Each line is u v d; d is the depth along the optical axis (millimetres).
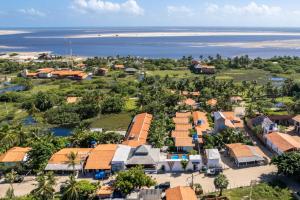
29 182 101562
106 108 174125
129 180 89125
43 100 182250
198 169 106062
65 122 160750
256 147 117875
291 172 93938
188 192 85938
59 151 113812
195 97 193875
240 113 164000
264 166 107500
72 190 85375
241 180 98625
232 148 113812
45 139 120125
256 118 141375
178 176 102688
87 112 168375
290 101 186125
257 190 91875
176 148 120812
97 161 105938
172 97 178750
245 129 143625
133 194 89062
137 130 133875
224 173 103500
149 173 105000
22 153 113000
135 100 197500
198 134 130000
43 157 108375
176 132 132250
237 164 108062
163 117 153250
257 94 198875
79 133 127312
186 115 155375
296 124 138875
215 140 121000
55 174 105438
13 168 107062
